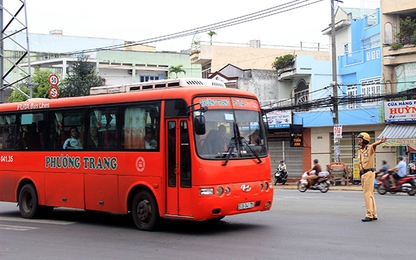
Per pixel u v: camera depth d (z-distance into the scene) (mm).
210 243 9219
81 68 41094
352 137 30281
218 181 9852
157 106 10586
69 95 39562
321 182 23312
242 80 39062
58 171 12695
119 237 10203
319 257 7766
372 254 7887
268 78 39656
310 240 9211
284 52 48250
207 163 9797
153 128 10617
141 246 9141
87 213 14727
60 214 14539
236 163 10195
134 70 51344
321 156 31391
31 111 13570
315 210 14008
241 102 10797
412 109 26609
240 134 10539
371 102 28203
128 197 11086
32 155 13398
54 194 12781
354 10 39281
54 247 9328
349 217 12266
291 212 13648
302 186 23812
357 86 32562
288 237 9609
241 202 10156
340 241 9031
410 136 25859
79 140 12266
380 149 28578
